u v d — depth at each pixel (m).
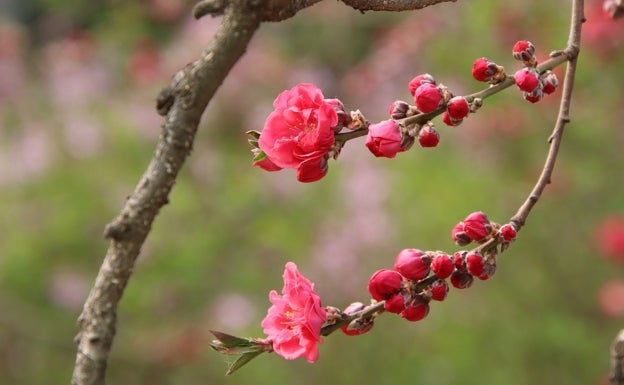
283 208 5.39
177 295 5.29
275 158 1.47
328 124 1.45
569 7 5.12
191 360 5.17
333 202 5.28
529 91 1.57
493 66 1.57
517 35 5.23
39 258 5.46
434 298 1.52
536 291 5.00
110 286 1.60
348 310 1.52
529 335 4.86
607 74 5.16
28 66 6.70
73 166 5.73
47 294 5.43
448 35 5.48
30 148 5.73
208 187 5.59
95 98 6.14
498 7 5.22
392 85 5.66
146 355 5.20
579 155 5.21
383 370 4.85
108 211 5.60
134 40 6.62
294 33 7.45
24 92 6.29
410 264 1.49
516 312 4.95
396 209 5.02
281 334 1.47
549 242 5.07
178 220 5.40
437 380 4.82
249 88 6.27
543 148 5.17
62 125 5.87
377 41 6.70
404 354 4.88
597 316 5.09
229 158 5.86
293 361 4.91
